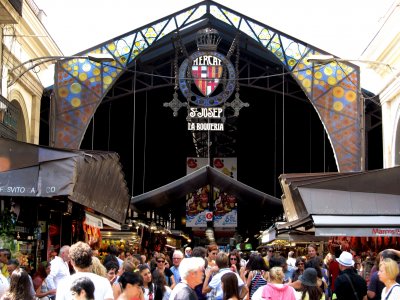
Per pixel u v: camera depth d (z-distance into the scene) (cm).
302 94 2800
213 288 868
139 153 3438
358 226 1255
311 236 1820
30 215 1196
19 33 1836
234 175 2991
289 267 1195
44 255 1261
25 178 927
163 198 2216
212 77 2209
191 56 2217
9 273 838
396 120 2116
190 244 3809
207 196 2781
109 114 2841
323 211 1293
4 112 1362
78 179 976
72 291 489
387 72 2138
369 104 2428
